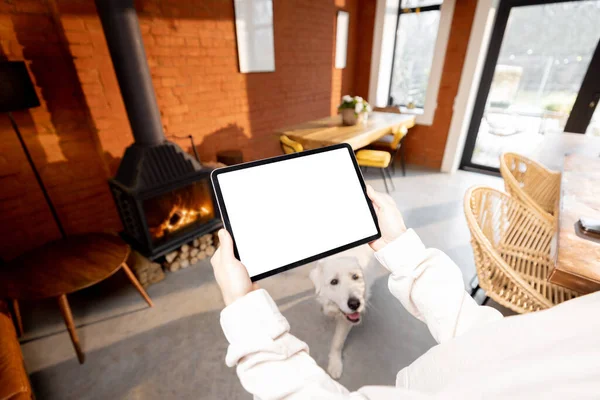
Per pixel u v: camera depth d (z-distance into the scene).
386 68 4.26
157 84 2.32
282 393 0.34
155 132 1.86
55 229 2.05
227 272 0.46
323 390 0.33
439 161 4.10
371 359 1.44
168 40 2.29
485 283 1.24
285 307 1.75
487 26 3.20
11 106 1.44
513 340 0.29
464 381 0.29
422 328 1.60
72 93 1.92
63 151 1.97
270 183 0.59
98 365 1.41
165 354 1.47
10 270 1.46
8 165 1.78
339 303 1.44
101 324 1.64
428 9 3.77
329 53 3.85
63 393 1.29
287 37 3.22
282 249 0.57
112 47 1.61
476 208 1.34
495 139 3.82
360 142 2.76
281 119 3.53
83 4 1.76
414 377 0.39
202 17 2.44
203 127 2.76
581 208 1.20
